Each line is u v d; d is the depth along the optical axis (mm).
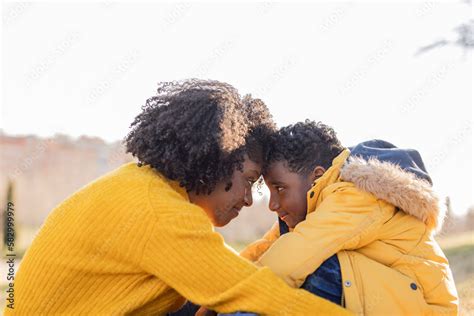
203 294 1889
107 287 1951
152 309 1997
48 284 1950
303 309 1896
